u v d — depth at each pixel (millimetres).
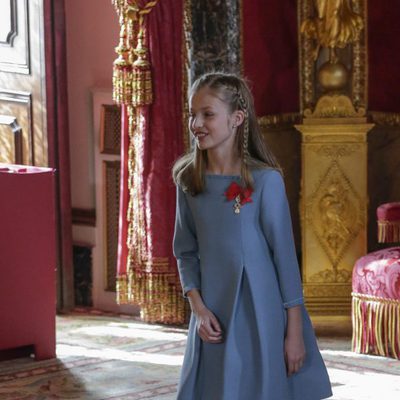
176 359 5082
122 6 5488
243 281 3010
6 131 6211
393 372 4773
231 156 3043
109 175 6117
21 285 4949
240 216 3000
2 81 6195
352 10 5711
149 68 5480
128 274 5691
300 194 5738
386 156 6016
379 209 5223
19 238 4914
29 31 6039
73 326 5805
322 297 5754
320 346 5277
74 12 6086
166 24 5469
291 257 3023
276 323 3008
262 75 5758
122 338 5508
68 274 6230
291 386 3059
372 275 5016
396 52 5922
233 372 2980
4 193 4840
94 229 6207
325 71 5652
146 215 5586
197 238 3090
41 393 4559
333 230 5707
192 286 3104
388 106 5969
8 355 5086
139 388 4602
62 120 6121
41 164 6094
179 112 5547
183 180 3072
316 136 5645
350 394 4410
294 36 5887
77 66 6121
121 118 5934
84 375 4820
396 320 4938
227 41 5477
